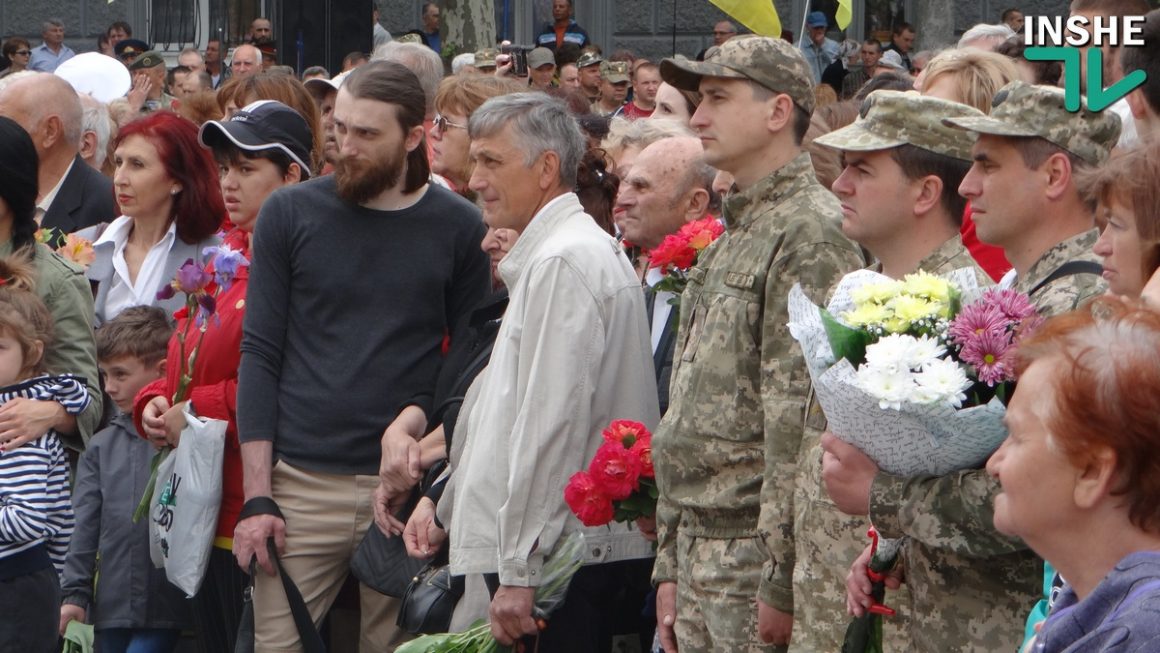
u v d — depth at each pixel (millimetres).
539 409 4832
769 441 4152
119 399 6531
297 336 5848
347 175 5770
